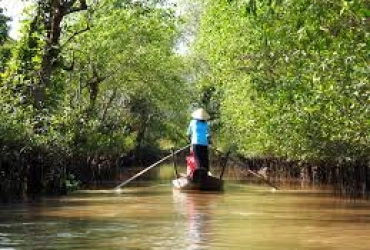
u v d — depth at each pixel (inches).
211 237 390.0
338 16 476.7
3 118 674.8
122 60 1389.0
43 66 869.8
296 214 544.1
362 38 503.2
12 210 554.9
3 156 670.5
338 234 412.2
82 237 384.2
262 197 752.3
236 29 1001.5
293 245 363.6
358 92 509.7
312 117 788.0
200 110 885.2
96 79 1289.4
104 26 1167.6
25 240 370.9
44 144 747.4
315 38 496.4
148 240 374.0
